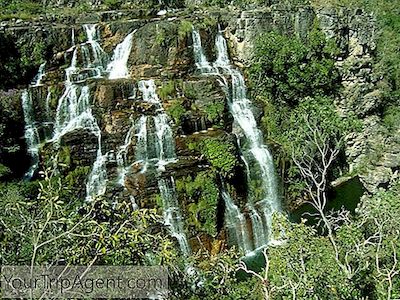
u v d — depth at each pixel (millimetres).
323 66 37469
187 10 41781
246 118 34469
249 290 17312
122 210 14086
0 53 31438
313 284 15578
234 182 30875
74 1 42250
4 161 27938
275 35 37312
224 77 34625
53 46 33281
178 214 28219
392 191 25906
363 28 39531
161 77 33531
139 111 30609
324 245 17875
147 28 34250
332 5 40062
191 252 28047
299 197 34250
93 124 30203
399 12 42094
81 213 14555
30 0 41281
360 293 16594
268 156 33312
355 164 37938
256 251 30516
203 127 31797
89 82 31469
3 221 12992
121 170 29297
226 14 39000
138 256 13000
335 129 35375
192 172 28875
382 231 18938
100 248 12234
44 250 12352
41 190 13547
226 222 30031
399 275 17750
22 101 29438
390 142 37781
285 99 37156
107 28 35094
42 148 28828
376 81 40438
